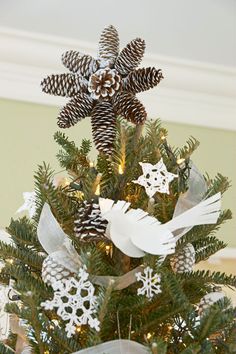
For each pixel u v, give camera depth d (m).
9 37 3.40
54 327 1.46
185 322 1.48
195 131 3.70
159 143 1.70
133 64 1.61
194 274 1.60
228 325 1.45
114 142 1.64
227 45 3.50
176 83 3.68
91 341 1.39
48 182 1.59
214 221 1.53
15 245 1.75
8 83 3.46
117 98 1.61
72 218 1.60
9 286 1.64
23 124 3.42
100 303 1.39
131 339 1.50
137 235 1.46
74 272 1.48
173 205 1.62
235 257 3.32
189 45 3.52
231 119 3.77
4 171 3.28
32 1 3.15
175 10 3.23
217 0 3.16
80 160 1.75
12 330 1.61
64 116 1.61
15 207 3.21
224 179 1.64
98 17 3.30
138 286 1.53
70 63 1.63
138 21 3.32
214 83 3.71
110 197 1.61
